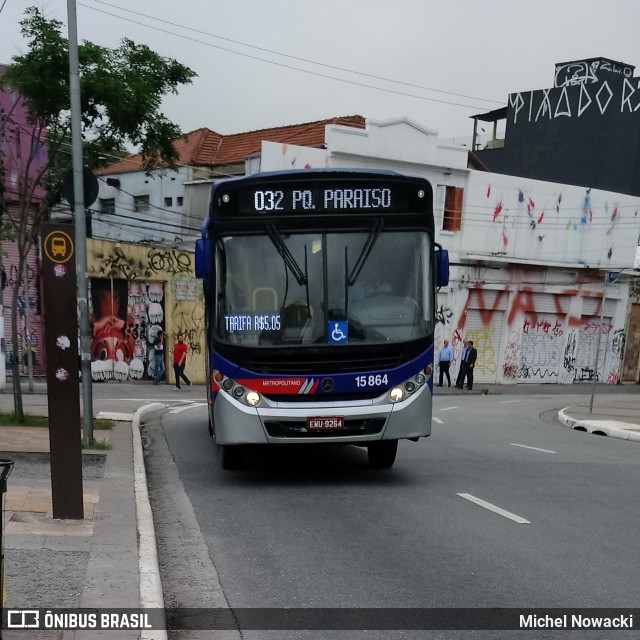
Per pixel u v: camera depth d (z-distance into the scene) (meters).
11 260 22.91
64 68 12.57
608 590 5.60
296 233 9.16
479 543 6.84
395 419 9.01
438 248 9.50
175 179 32.94
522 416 21.67
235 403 8.91
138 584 5.16
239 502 8.48
